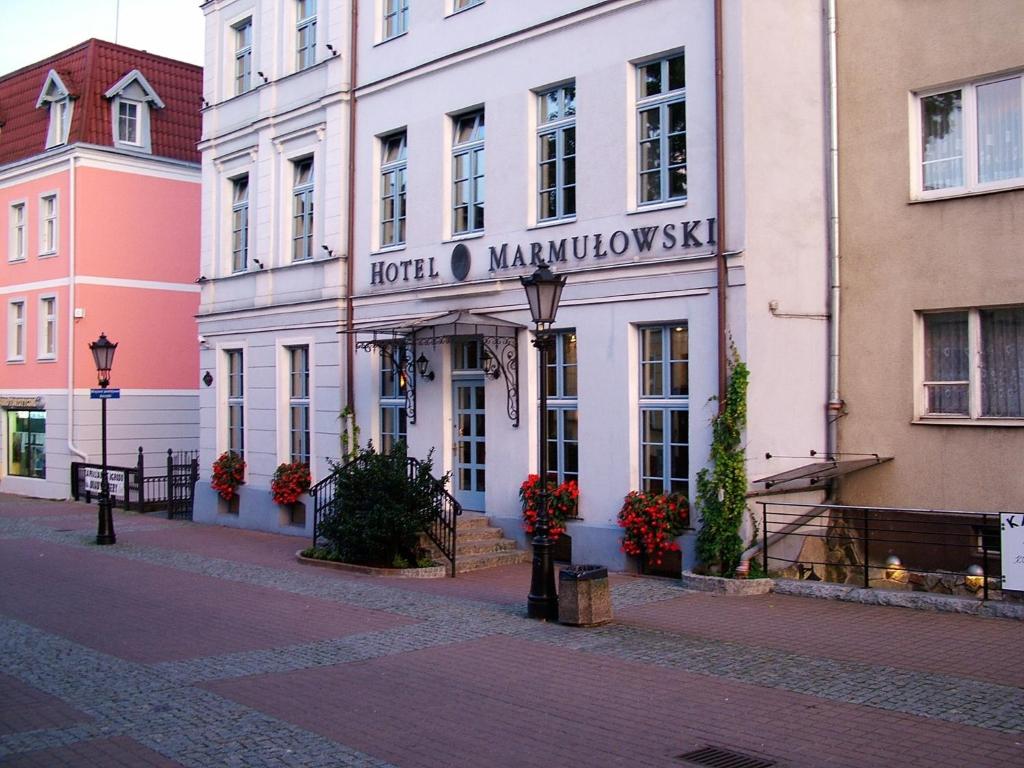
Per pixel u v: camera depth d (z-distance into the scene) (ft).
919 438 46.88
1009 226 44.50
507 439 55.42
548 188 54.85
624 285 49.67
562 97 54.44
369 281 65.26
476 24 58.39
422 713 27.48
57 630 38.99
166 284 108.27
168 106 110.63
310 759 23.90
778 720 26.17
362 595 45.27
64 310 103.40
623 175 50.31
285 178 72.54
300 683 30.76
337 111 67.41
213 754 24.31
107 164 104.27
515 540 54.70
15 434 112.57
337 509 53.57
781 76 47.65
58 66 109.91
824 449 48.96
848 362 48.96
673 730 25.61
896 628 36.11
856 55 49.11
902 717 26.12
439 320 54.13
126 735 25.84
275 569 53.62
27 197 109.50
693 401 46.75
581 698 28.58
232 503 77.30
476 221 58.85
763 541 44.70
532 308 40.14
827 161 49.62
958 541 45.70
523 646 35.01
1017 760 22.90
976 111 46.03
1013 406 44.88
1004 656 31.91
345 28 67.46
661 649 33.99
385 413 64.54
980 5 45.52
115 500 92.58
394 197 64.59
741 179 45.42
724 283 45.62
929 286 46.65
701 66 47.34
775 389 46.42
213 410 79.15
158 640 37.04
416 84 62.44
